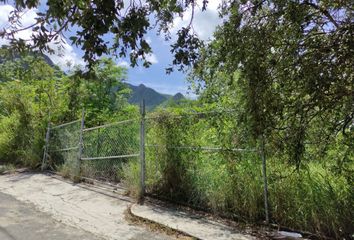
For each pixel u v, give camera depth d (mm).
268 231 4996
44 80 13516
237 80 4555
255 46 4121
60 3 3143
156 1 4082
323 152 4254
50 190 8688
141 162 7480
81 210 6773
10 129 13797
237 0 4254
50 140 12047
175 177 6891
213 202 5918
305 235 4695
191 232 5164
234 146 5430
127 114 12680
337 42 3689
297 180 4863
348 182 4355
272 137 4465
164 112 7277
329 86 3656
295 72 3854
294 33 3893
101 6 3322
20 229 5566
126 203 7168
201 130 6441
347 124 3842
